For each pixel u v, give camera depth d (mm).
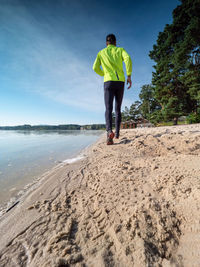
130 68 2650
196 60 13945
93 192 1126
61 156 3199
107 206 888
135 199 909
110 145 3098
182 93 15344
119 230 689
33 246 665
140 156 1949
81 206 949
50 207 983
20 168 2311
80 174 1596
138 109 47188
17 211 993
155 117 18844
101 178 1334
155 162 1505
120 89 2859
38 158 3074
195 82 12133
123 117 52469
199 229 635
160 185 1000
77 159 2535
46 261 576
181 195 842
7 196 1324
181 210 748
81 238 683
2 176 1928
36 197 1176
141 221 708
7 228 817
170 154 1816
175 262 540
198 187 838
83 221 801
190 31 11852
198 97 11602
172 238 636
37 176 1888
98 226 747
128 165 1529
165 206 790
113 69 2691
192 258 543
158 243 614
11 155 3459
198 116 12000
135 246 600
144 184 1078
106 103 2836
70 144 5559
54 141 7086
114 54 2721
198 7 11891
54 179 1560
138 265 531
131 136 3955
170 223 690
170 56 15609
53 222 813
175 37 15039
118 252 591
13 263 583
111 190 1072
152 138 2785
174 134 2990
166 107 15508
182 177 1017
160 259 554
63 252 605
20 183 1653
